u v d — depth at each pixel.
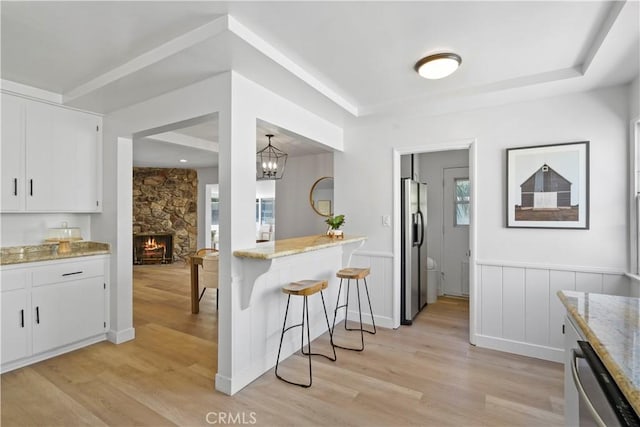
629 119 2.60
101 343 3.21
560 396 2.31
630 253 2.60
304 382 2.51
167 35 2.02
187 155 6.03
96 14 1.79
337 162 4.01
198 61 2.17
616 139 2.65
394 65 2.47
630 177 2.59
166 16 1.82
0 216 2.99
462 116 3.27
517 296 3.02
